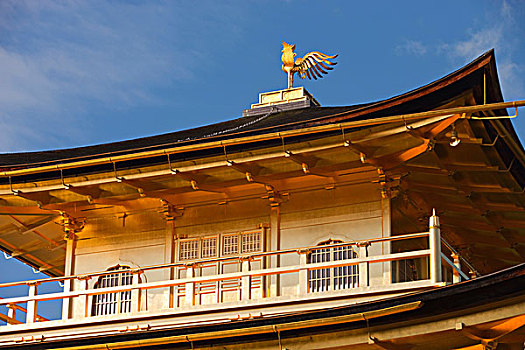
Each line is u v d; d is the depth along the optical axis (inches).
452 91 850.1
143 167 973.8
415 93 859.4
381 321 762.2
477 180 1006.4
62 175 996.6
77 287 1056.8
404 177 973.8
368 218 964.6
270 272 904.3
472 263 1208.2
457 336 757.9
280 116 1135.0
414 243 1024.2
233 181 978.1
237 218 1023.6
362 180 977.5
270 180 979.9
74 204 1039.6
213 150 948.0
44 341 902.4
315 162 942.4
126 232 1063.0
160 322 928.9
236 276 915.4
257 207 1019.9
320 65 1227.2
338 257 962.1
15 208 1047.6
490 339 743.7
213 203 1038.4
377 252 946.1
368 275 893.8
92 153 1112.2
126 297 1021.2
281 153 930.1
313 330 785.6
